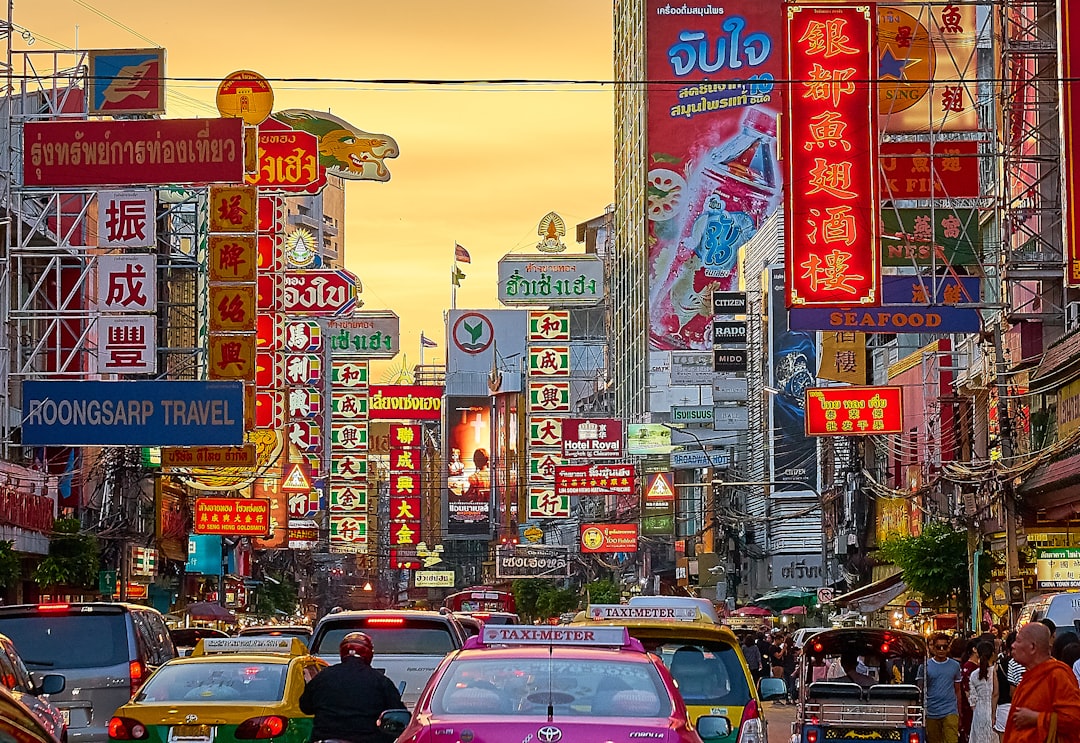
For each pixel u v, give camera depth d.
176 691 19.20
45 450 63.09
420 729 11.84
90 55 49.94
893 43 46.62
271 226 67.75
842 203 39.25
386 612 24.50
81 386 46.19
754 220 135.50
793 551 94.44
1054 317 44.66
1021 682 14.05
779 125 39.69
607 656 13.01
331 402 106.75
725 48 136.00
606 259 187.50
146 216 49.47
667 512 117.00
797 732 26.42
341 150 72.38
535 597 137.25
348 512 106.06
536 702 12.48
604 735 11.69
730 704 17.70
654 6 136.62
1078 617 28.83
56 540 55.94
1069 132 37.34
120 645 24.89
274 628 35.53
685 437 112.62
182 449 53.25
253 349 50.69
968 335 57.97
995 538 52.34
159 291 74.06
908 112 46.59
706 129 136.25
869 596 60.53
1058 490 44.41
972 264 45.16
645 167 137.00
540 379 103.12
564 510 102.00
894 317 43.47
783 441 94.94
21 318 50.31
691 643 18.20
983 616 50.38
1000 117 47.28
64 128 46.78
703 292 135.12
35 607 24.89
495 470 195.62
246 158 52.38
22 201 55.47
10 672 19.17
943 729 27.03
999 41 49.00
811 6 39.72
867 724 25.66
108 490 66.12
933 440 61.19
